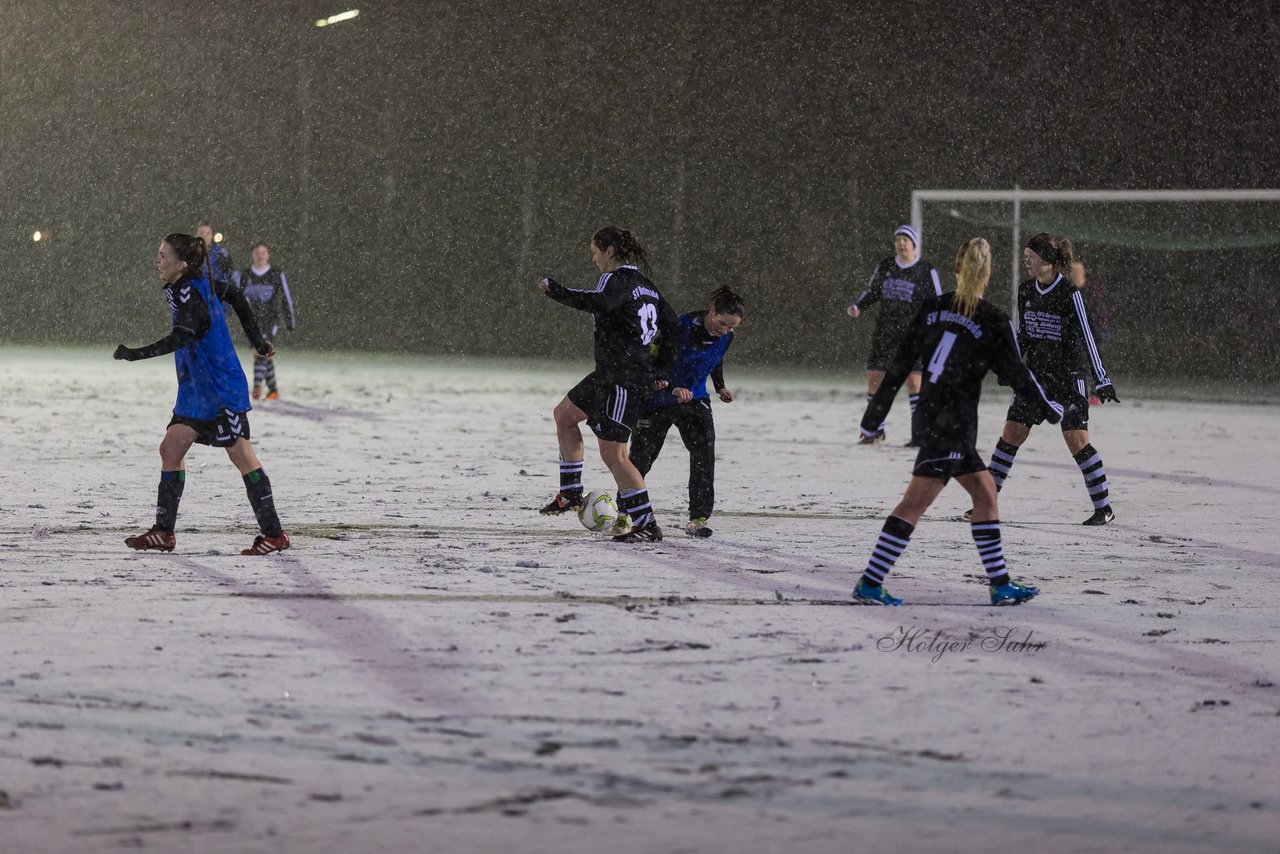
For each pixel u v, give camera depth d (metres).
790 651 18.78
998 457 32.09
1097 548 27.81
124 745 14.44
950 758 14.38
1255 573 25.14
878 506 32.94
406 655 18.22
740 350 103.75
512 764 14.02
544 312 108.38
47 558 24.66
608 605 21.48
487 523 29.36
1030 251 31.08
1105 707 16.31
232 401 25.05
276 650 18.36
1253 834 12.38
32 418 50.91
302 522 29.19
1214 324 96.69
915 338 21.75
